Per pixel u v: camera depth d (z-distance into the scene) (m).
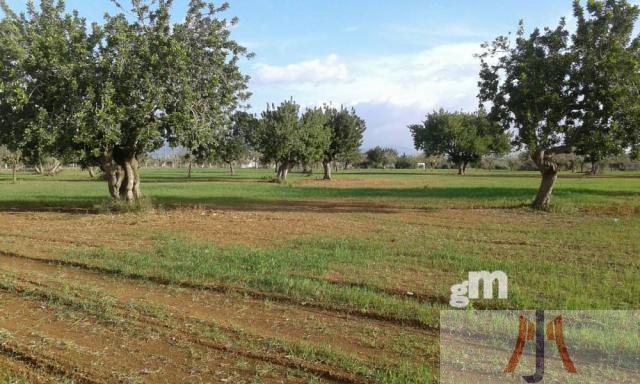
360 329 7.34
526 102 22.70
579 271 10.82
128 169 23.48
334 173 93.50
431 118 89.38
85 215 22.00
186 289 9.36
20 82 20.16
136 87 21.22
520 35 23.78
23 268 11.18
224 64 23.14
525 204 26.25
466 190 39.16
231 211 23.67
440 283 9.71
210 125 23.08
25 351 6.48
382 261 11.66
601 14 22.12
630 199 29.08
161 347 6.63
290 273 10.40
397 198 31.80
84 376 5.81
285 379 5.78
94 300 8.48
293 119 53.19
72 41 20.97
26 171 103.81
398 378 5.69
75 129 20.17
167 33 22.38
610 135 21.66
